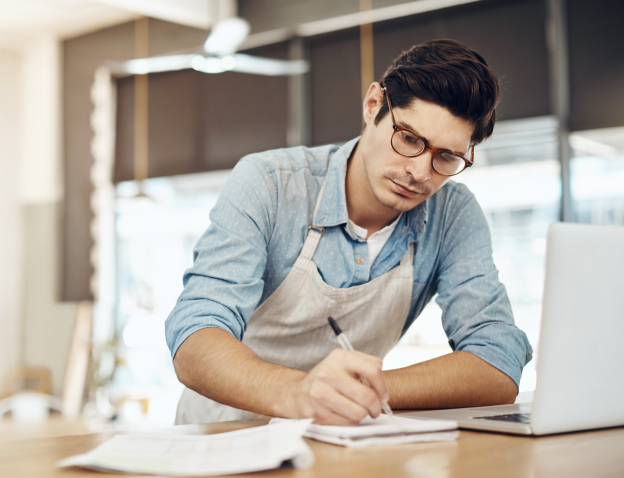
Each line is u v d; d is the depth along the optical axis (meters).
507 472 0.58
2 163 6.45
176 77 5.88
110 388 5.60
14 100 6.52
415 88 1.09
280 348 1.35
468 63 1.09
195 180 5.88
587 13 4.32
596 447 0.70
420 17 4.88
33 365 6.20
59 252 6.21
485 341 1.18
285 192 1.25
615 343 0.79
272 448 0.60
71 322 6.08
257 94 5.51
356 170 1.27
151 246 5.99
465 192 1.40
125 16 6.05
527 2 4.50
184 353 0.96
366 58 5.07
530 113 4.45
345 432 0.70
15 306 6.36
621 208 4.26
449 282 1.33
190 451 0.62
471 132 1.12
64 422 5.39
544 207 4.52
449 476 0.56
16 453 0.66
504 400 1.13
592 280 0.77
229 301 1.03
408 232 1.32
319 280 1.27
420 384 1.06
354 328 1.32
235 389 0.87
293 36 5.35
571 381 0.76
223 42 5.57
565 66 4.37
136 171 6.02
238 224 1.14
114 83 6.16
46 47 6.38
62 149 6.28
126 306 5.96
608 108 4.23
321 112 5.26
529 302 4.50
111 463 0.57
